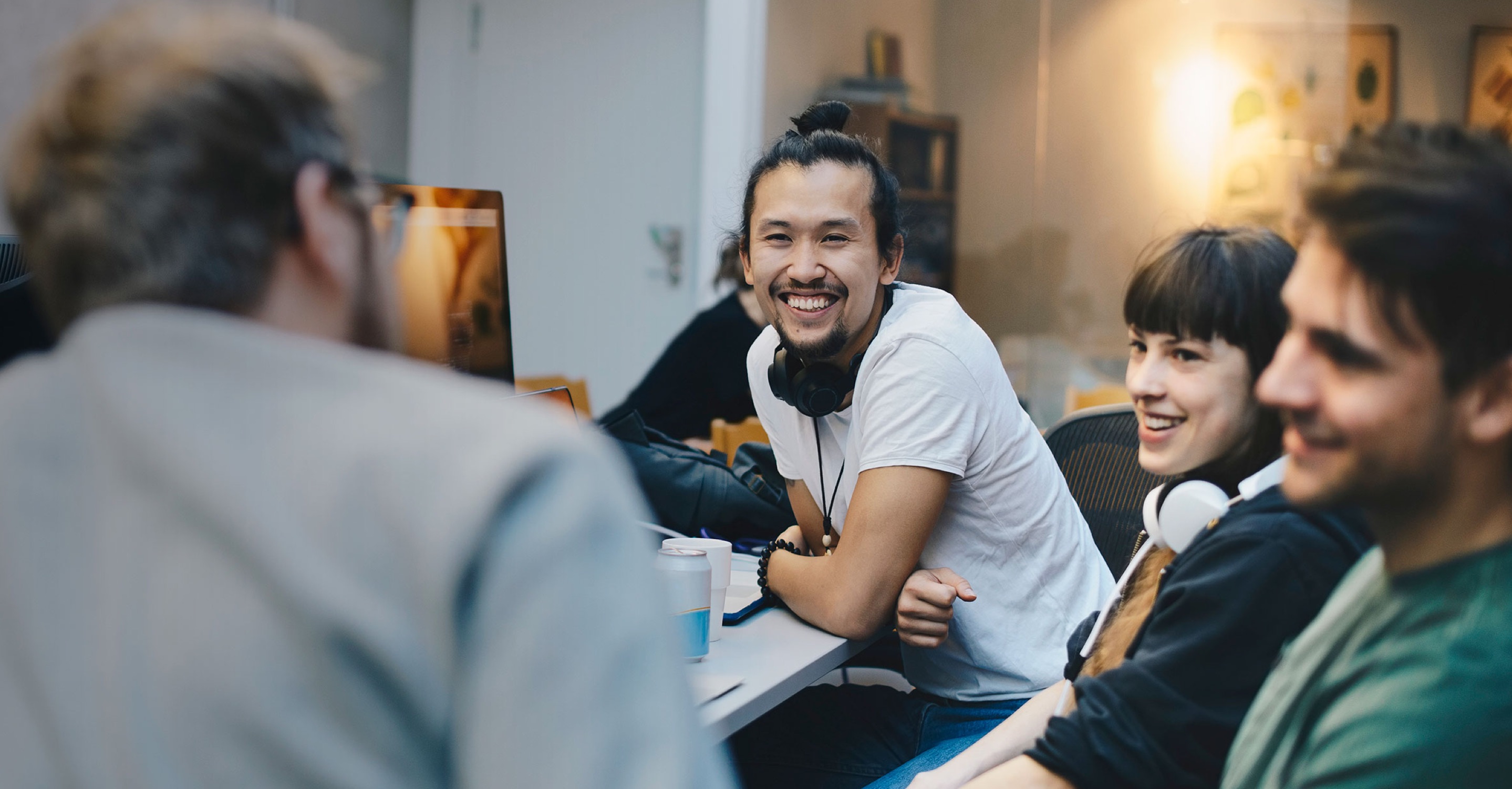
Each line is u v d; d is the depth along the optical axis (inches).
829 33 160.7
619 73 171.2
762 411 65.1
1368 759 28.0
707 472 69.3
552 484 20.3
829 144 57.6
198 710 19.6
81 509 21.4
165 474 20.5
